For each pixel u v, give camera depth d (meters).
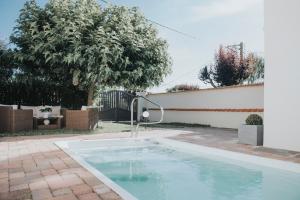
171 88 22.25
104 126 10.92
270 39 5.61
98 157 5.64
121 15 10.15
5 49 10.04
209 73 20.69
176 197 3.36
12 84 10.46
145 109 15.80
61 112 10.24
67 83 11.23
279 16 5.44
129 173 4.51
